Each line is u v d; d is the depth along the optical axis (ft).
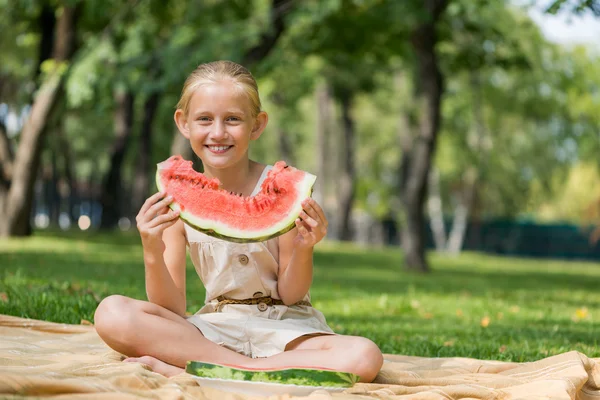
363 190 132.26
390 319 27.30
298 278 13.41
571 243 144.77
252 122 13.50
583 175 132.67
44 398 9.88
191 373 12.05
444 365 15.06
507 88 99.76
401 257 84.07
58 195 139.54
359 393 11.75
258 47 55.77
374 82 96.89
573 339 21.85
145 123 89.71
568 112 102.78
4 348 14.33
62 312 19.86
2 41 76.59
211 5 59.31
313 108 140.26
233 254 13.41
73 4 55.57
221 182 13.75
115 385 10.84
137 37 55.83
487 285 50.60
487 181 138.00
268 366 12.46
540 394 11.79
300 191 12.65
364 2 57.41
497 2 61.62
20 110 97.04
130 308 12.80
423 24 57.57
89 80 54.80
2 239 60.59
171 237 13.91
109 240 71.67
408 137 105.60
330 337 12.98
